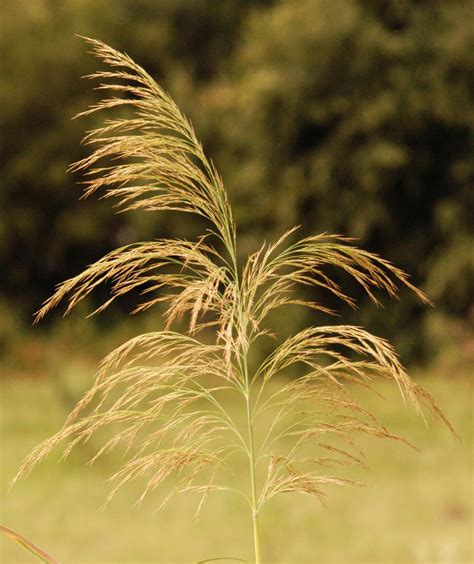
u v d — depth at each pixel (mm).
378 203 17750
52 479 9297
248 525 7820
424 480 9312
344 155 17703
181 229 19016
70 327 19656
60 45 21859
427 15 17562
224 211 2135
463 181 17781
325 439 10172
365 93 17562
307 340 2109
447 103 17266
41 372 17328
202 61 23469
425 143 17797
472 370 16406
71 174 21578
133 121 2115
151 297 19922
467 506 8344
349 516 8125
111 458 9578
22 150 21703
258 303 2102
